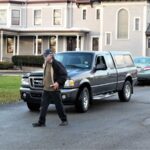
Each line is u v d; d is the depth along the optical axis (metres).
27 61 51.69
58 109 11.61
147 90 23.27
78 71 14.39
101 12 51.62
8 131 10.74
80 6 52.72
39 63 51.22
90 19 52.31
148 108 15.44
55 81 11.48
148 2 50.03
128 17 50.41
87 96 14.47
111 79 16.23
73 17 53.28
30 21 55.16
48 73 11.48
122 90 17.33
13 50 55.22
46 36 54.66
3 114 13.67
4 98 17.69
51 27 53.81
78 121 12.41
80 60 15.20
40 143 9.34
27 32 54.19
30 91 13.98
